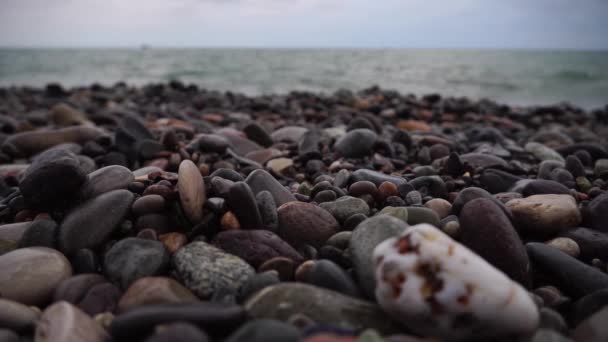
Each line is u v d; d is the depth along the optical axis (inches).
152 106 44.4
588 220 12.2
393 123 35.9
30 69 133.7
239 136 21.4
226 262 9.5
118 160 17.4
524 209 11.9
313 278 9.0
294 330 7.2
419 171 16.6
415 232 8.1
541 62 147.7
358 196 13.3
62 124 29.4
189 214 10.8
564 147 22.6
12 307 8.4
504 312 7.2
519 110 51.9
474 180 15.7
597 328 8.3
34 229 10.5
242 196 10.6
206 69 123.0
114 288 9.1
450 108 43.3
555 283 10.2
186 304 7.8
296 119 34.8
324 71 119.0
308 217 11.3
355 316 8.0
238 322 7.7
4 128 27.1
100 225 10.5
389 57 188.1
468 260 7.6
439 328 7.4
